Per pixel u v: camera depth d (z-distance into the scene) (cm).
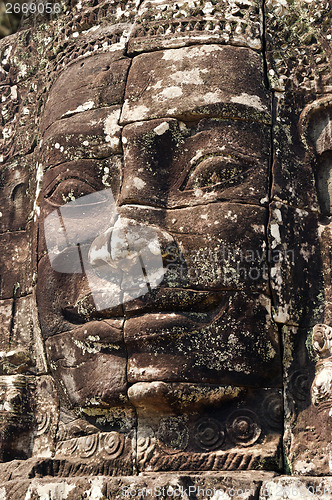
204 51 447
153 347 404
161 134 432
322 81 468
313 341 419
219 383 402
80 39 495
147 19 470
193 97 433
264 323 409
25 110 555
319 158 459
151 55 455
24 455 462
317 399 404
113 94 454
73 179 448
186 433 406
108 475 411
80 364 427
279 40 470
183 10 464
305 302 429
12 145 553
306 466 394
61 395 444
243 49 452
